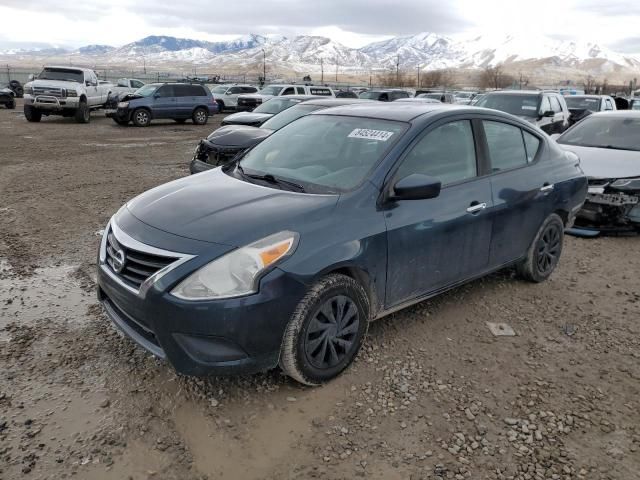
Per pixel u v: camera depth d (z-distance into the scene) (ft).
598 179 21.58
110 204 25.35
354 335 11.16
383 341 12.70
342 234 10.56
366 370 11.46
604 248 20.51
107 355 11.80
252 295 9.45
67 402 10.15
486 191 13.62
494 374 11.54
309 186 11.83
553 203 15.87
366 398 10.54
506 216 14.23
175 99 75.56
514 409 10.38
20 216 22.68
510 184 14.34
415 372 11.48
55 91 68.64
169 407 10.11
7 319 13.32
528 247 15.72
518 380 11.35
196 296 9.30
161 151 46.55
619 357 12.43
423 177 11.12
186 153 45.60
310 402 10.37
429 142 12.62
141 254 10.00
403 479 8.55
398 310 13.46
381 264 11.30
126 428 9.51
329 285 10.36
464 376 11.42
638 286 16.79
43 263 17.19
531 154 15.64
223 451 9.06
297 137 14.11
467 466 8.87
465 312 14.46
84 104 71.56
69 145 48.19
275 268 9.64
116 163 38.52
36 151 43.27
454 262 13.11
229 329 9.38
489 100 44.39
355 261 10.66
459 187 13.01
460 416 10.11
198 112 78.23
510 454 9.18
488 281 16.69
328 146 13.07
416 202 11.98
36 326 13.01
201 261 9.40
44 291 15.03
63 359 11.59
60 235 20.21
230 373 9.70
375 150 12.16
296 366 10.24
